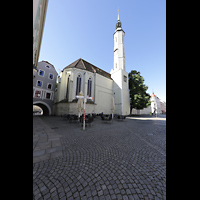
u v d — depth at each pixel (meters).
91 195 1.84
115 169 2.60
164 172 2.53
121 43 26.22
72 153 3.50
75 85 19.36
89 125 9.28
